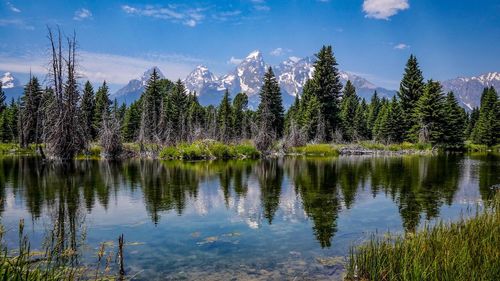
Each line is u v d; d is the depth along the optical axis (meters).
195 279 8.48
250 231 12.54
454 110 71.31
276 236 11.93
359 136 79.94
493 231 9.53
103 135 43.78
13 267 6.02
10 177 25.22
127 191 20.06
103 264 9.30
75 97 34.38
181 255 10.11
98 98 72.06
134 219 14.06
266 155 51.12
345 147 61.38
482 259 8.05
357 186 22.27
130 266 9.24
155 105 69.81
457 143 68.31
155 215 14.74
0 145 62.59
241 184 23.03
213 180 24.77
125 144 50.66
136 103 76.62
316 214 15.00
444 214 14.84
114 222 13.59
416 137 67.25
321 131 67.94
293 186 22.22
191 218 14.30
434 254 8.29
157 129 62.62
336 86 74.75
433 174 28.36
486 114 82.69
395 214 14.93
